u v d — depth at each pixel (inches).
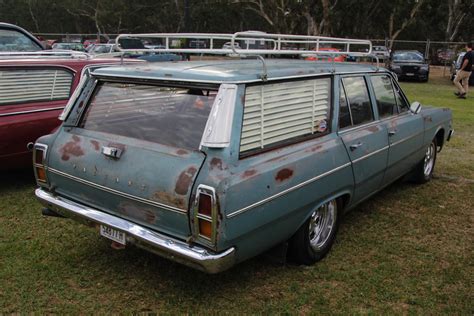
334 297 140.2
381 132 181.0
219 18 2081.7
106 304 134.4
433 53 1263.5
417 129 213.3
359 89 175.9
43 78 229.1
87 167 137.6
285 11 1338.6
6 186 236.2
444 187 243.6
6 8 2561.5
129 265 156.1
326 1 1190.3
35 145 153.6
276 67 145.2
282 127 137.9
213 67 139.7
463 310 135.0
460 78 628.7
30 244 170.2
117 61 261.0
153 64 151.5
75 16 2447.1
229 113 121.0
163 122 132.4
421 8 1584.6
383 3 1624.0
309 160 139.7
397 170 204.8
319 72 152.9
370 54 193.6
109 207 135.9
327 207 160.2
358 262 161.2
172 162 121.9
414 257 165.9
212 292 141.1
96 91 151.2
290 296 139.9
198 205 114.6
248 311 132.3
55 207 148.3
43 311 130.7
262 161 126.5
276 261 147.9
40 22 2576.3
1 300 135.0
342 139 158.2
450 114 257.9
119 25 2257.6
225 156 118.1
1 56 233.9
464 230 189.5
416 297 140.8
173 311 131.6
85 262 157.6
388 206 215.0
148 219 126.3
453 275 153.8
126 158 129.9
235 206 115.9
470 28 1788.9
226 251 118.0
